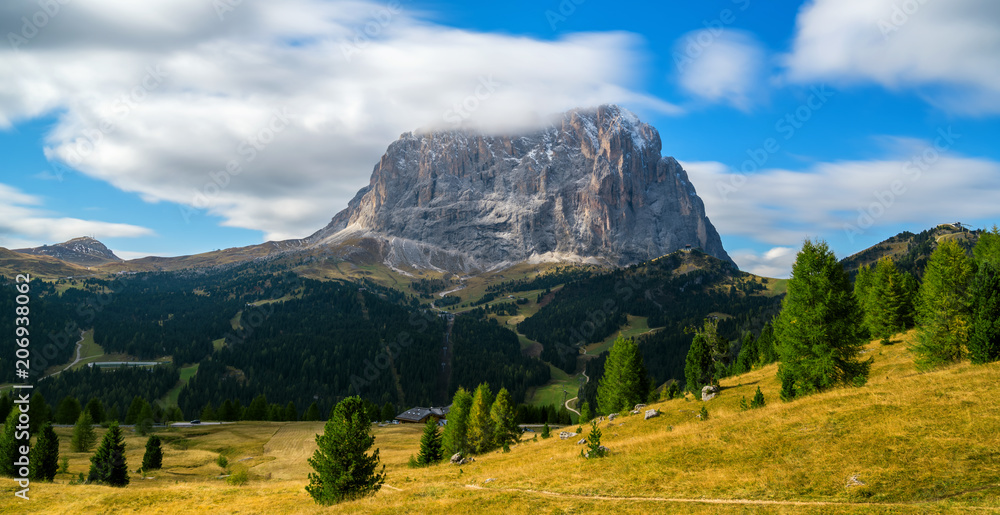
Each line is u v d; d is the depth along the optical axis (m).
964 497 21.52
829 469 26.81
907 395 32.81
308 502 36.84
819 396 38.97
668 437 39.44
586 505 28.16
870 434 29.03
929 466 24.42
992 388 30.47
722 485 27.95
